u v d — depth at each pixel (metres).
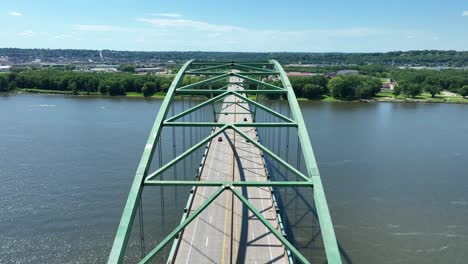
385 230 36.09
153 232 34.38
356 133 71.56
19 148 59.69
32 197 41.97
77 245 33.19
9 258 31.27
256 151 48.44
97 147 60.12
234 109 79.75
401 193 44.12
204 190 35.22
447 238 35.03
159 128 24.22
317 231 34.84
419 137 69.75
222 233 27.58
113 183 45.56
